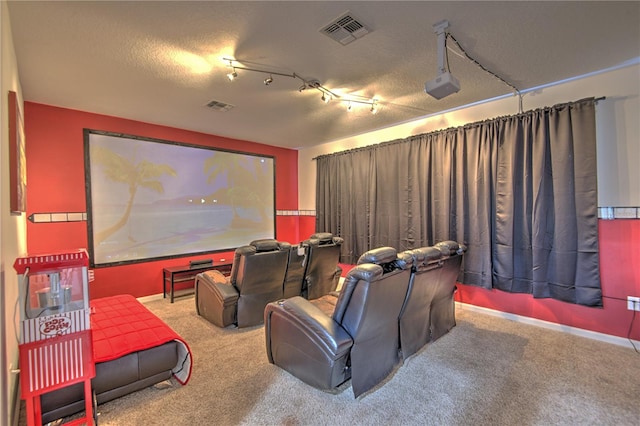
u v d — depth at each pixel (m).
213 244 5.14
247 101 3.60
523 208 3.36
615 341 2.87
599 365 2.48
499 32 2.28
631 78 2.80
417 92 3.40
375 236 4.84
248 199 5.68
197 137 4.97
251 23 2.13
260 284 3.29
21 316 1.52
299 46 2.44
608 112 2.90
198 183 4.96
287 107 3.82
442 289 2.87
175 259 4.67
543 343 2.88
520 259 3.39
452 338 3.00
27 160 3.48
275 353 2.48
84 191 3.87
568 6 1.98
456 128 3.87
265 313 2.54
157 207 4.50
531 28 2.23
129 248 4.22
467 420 1.86
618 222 2.86
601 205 2.94
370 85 3.20
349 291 1.98
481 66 2.82
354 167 5.14
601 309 2.94
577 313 3.08
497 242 3.51
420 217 4.23
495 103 3.63
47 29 2.13
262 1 1.90
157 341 2.17
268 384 2.25
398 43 2.40
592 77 2.99
